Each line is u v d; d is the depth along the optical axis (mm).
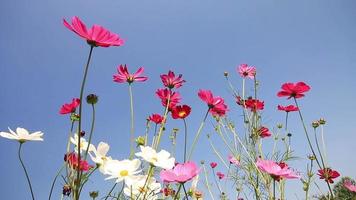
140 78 655
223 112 665
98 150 469
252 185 887
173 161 478
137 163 470
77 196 344
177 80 705
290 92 729
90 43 378
